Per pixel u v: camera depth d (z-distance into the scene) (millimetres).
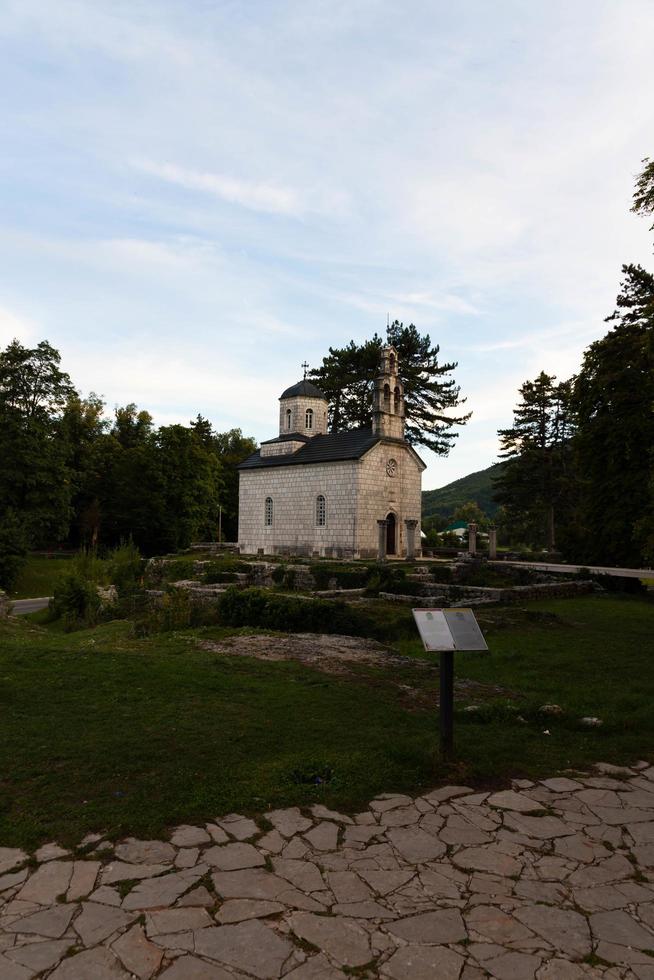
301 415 55250
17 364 52188
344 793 6871
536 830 6215
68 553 69375
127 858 5465
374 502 48031
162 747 8039
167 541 70125
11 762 7449
